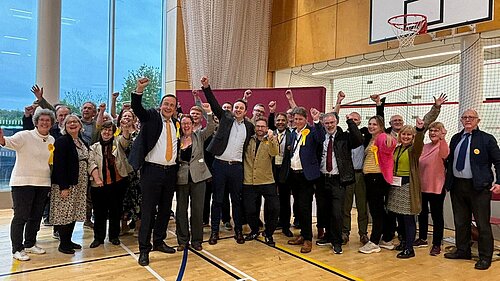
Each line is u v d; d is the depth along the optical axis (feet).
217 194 13.05
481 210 11.43
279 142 13.91
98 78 21.95
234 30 23.29
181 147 11.94
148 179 10.90
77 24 21.16
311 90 18.61
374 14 17.99
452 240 14.42
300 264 11.25
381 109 14.49
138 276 9.96
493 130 17.02
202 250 12.32
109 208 12.55
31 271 10.16
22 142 10.76
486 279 10.36
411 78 22.07
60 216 11.22
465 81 16.55
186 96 20.56
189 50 22.56
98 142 12.31
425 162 12.94
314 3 22.04
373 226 12.77
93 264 10.78
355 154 13.80
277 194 13.16
